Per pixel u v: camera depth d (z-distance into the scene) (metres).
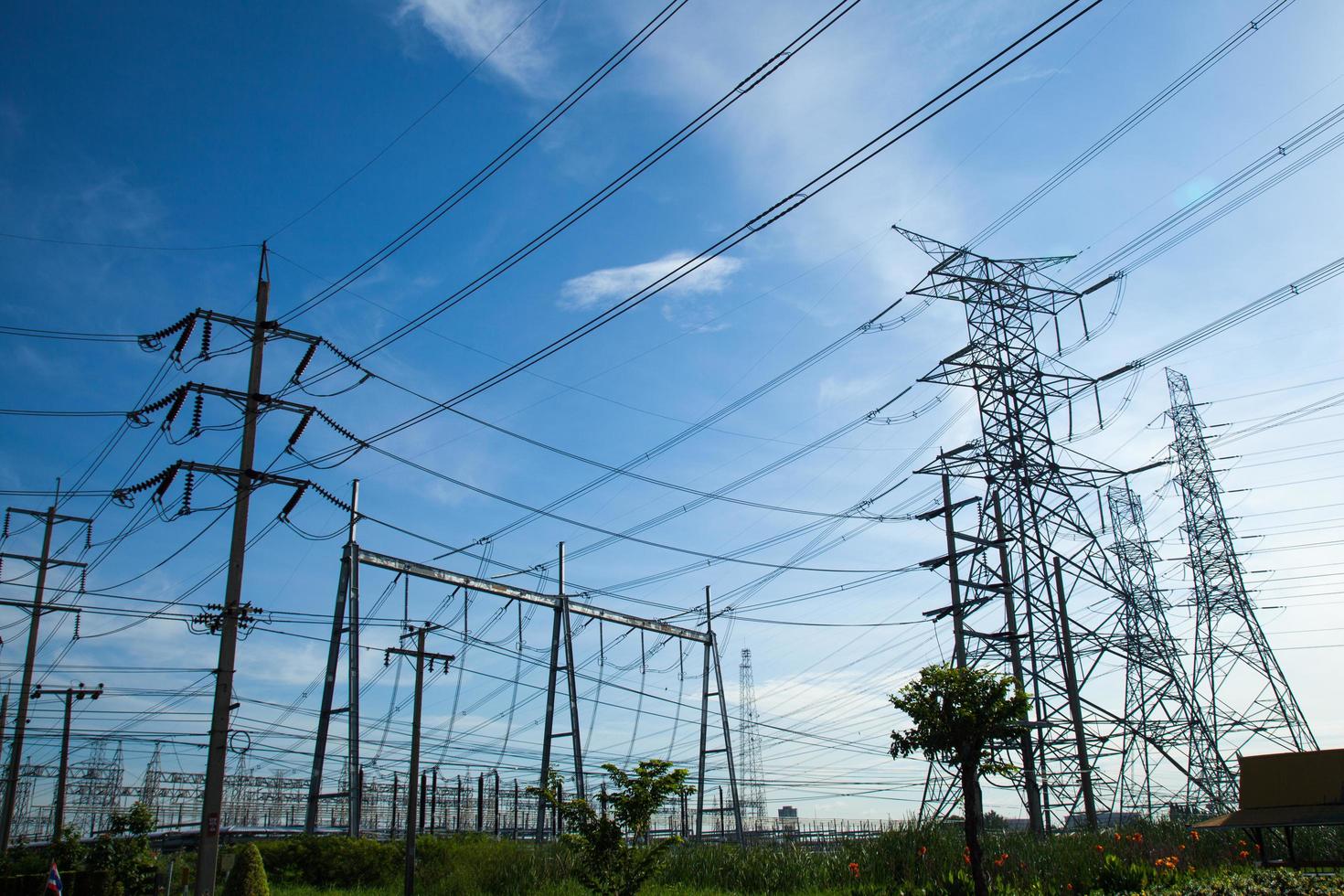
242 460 30.58
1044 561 42.22
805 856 33.97
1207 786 43.97
